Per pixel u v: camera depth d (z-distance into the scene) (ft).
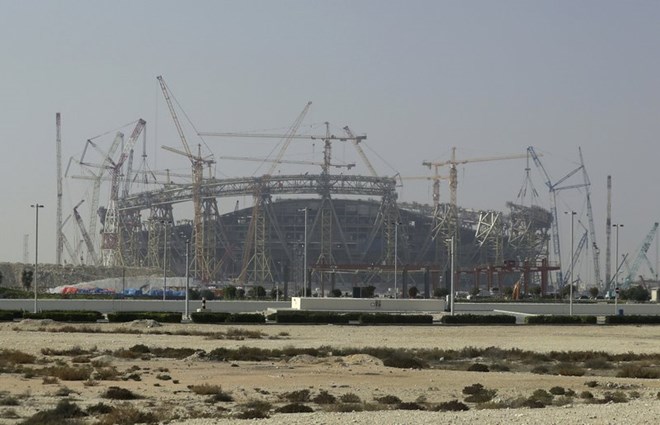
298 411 123.03
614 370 198.59
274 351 220.02
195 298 572.10
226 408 126.41
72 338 256.93
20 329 291.79
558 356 225.56
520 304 465.88
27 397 134.41
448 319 359.66
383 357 213.05
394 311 424.05
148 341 252.01
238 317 348.59
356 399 137.69
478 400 139.74
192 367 187.01
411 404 130.31
